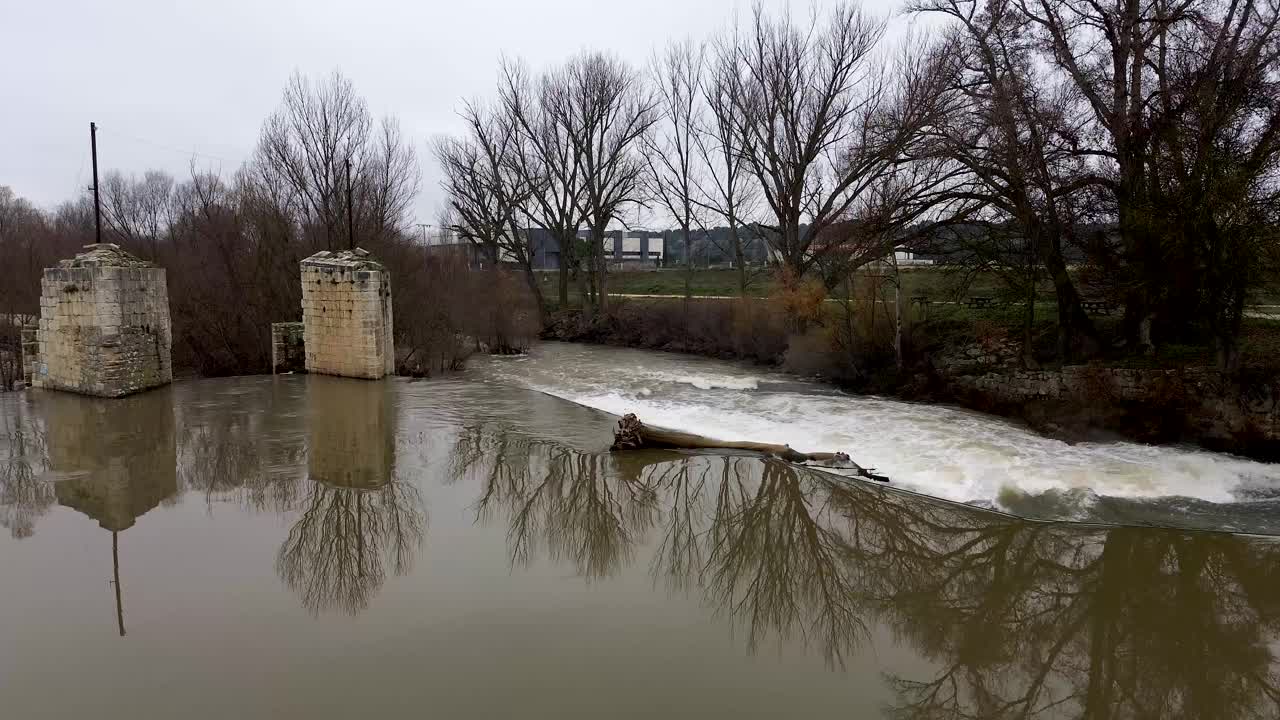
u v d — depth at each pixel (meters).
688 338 30.72
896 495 10.99
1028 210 16.39
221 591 6.95
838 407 17.77
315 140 30.86
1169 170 14.21
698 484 11.41
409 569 7.62
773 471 12.15
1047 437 14.33
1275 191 12.59
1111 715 5.46
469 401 17.56
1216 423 13.31
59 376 17.09
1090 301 17.83
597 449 13.26
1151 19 14.80
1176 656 6.41
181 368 25.84
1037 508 10.38
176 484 10.49
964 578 8.05
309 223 29.12
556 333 36.31
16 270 30.48
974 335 19.34
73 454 12.05
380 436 13.72
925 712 5.34
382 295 20.38
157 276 17.83
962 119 17.73
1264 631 6.86
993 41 17.47
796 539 9.18
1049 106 16.50
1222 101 13.34
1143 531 9.53
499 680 5.46
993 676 5.99
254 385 19.02
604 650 6.04
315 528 8.82
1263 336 14.59
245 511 9.40
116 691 5.18
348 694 5.20
